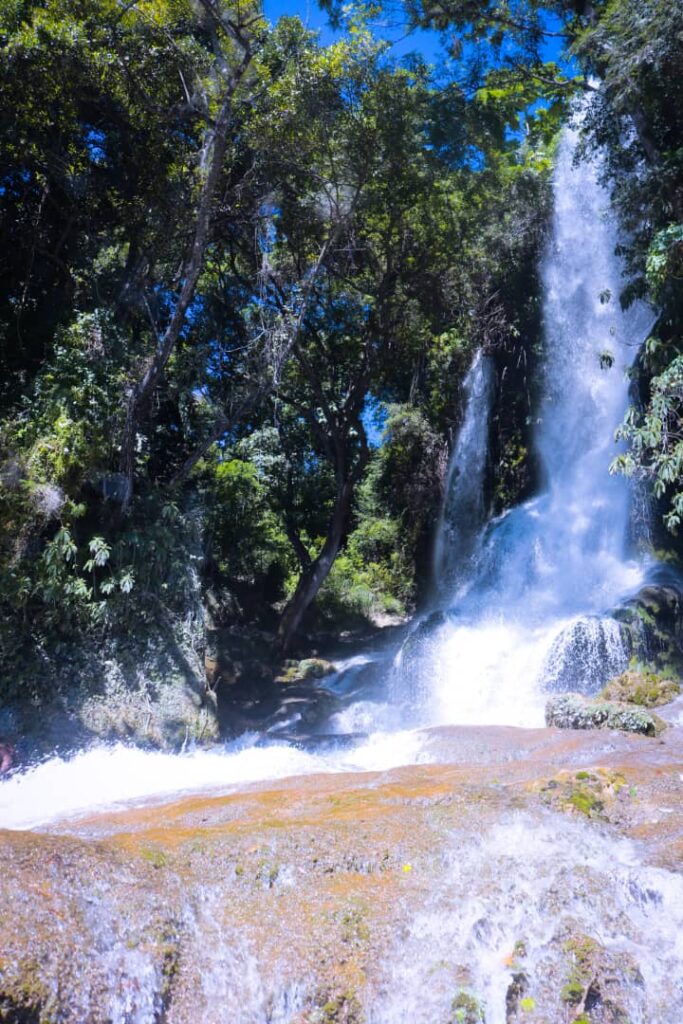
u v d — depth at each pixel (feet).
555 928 12.40
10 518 34.40
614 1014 11.35
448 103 54.24
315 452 72.08
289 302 52.29
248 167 48.37
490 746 28.60
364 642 63.10
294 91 44.62
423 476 70.69
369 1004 11.24
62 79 40.27
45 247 46.44
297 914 12.50
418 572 73.15
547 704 32.76
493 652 46.96
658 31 41.50
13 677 33.96
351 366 61.87
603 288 64.39
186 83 43.55
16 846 12.42
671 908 12.97
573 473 62.69
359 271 59.98
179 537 39.88
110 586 35.78
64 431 35.94
